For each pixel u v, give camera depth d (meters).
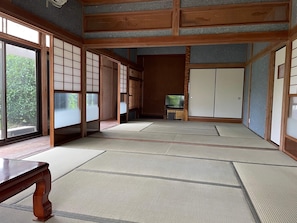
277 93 4.33
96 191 2.14
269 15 3.70
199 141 4.45
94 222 1.65
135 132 5.38
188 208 1.86
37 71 4.76
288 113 3.64
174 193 2.13
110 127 6.20
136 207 1.87
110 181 2.38
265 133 4.71
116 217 1.72
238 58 7.58
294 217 1.75
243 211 1.83
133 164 2.95
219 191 2.19
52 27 3.54
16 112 4.36
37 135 4.77
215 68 7.80
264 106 4.93
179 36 4.07
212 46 7.77
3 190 1.30
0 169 1.51
